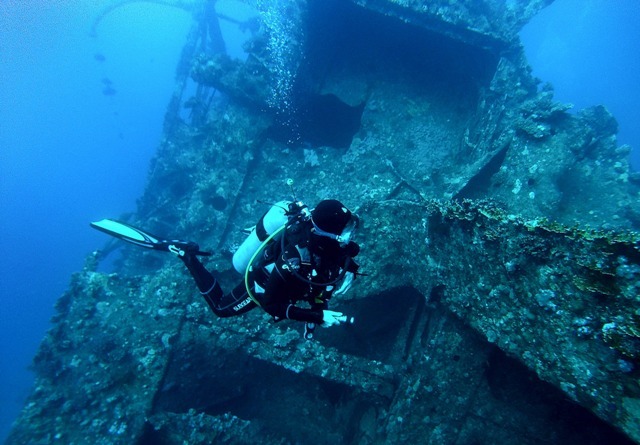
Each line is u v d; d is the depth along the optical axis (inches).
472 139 350.3
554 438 196.5
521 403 205.8
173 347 273.6
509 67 339.6
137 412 255.6
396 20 364.2
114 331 286.0
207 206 394.0
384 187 351.6
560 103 306.7
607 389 127.2
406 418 219.0
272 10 425.4
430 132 381.4
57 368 286.4
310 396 330.3
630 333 118.6
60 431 253.8
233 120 417.7
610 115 378.3
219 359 316.5
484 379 214.1
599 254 128.1
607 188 303.4
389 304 319.0
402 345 285.4
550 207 281.3
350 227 77.0
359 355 320.5
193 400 305.9
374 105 398.9
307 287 78.3
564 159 288.8
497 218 169.5
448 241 205.3
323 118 487.2
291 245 76.8
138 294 307.6
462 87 393.7
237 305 102.5
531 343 155.6
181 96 629.9
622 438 183.2
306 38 408.5
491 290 177.2
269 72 411.8
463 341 220.5
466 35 334.0
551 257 145.5
